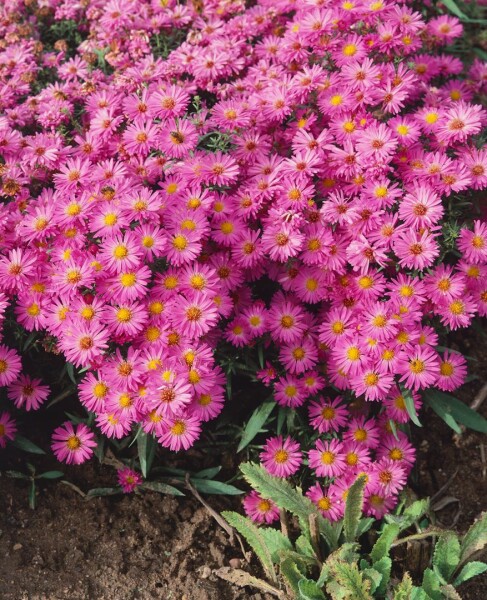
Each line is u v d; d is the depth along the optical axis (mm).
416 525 693
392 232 670
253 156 727
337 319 686
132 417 633
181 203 681
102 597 665
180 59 805
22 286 662
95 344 626
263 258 701
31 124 792
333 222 680
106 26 845
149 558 688
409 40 757
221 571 674
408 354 662
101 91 776
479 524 646
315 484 715
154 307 642
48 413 748
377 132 694
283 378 701
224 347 708
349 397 715
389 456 698
